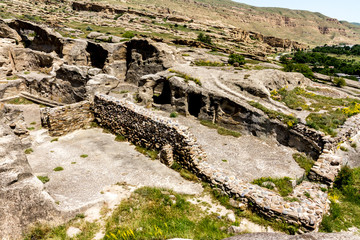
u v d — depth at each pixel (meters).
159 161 15.62
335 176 15.02
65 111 19.38
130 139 18.61
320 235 4.75
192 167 14.06
